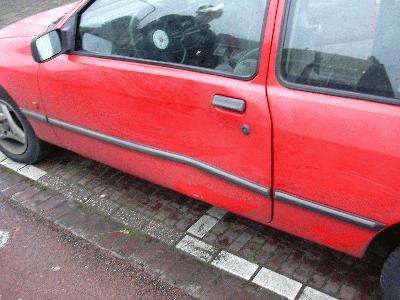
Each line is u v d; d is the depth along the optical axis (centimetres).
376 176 206
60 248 323
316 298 266
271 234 313
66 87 323
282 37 227
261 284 277
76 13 315
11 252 325
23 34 365
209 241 313
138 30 285
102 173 395
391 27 203
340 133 210
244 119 238
